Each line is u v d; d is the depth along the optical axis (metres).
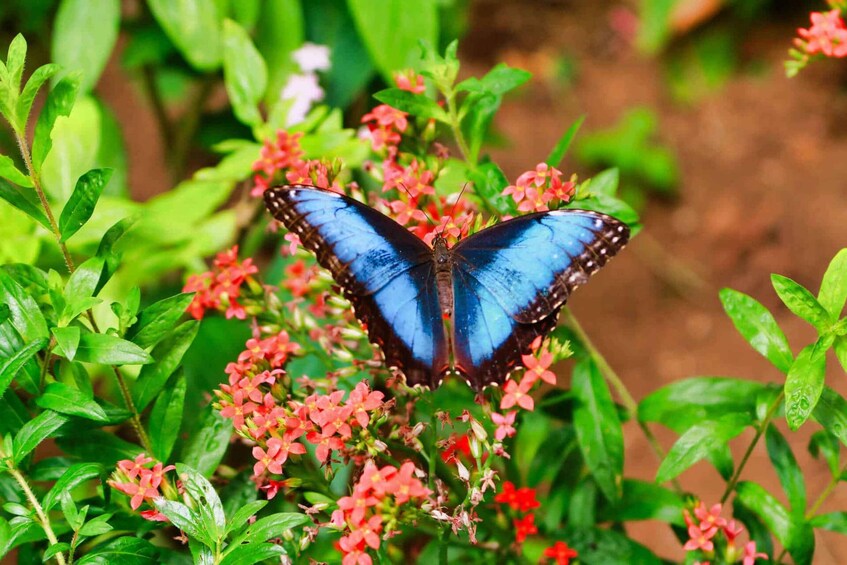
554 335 0.72
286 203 0.68
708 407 0.71
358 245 0.68
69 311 0.64
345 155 0.75
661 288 1.15
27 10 0.89
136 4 0.90
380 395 0.65
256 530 0.63
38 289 0.65
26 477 0.67
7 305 0.64
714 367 1.06
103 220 0.76
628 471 0.97
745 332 0.67
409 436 0.66
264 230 0.86
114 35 0.81
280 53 0.83
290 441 0.65
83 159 0.76
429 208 0.71
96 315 0.73
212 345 0.78
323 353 0.72
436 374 0.67
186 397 0.77
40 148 0.64
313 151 0.74
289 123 0.76
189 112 0.94
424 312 0.68
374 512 0.64
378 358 0.69
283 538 0.66
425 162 0.71
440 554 0.67
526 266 0.68
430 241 0.68
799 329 1.06
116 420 0.66
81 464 0.64
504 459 0.72
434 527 0.71
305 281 0.70
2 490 0.66
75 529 0.63
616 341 1.10
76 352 0.64
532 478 0.73
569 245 0.68
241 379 0.67
